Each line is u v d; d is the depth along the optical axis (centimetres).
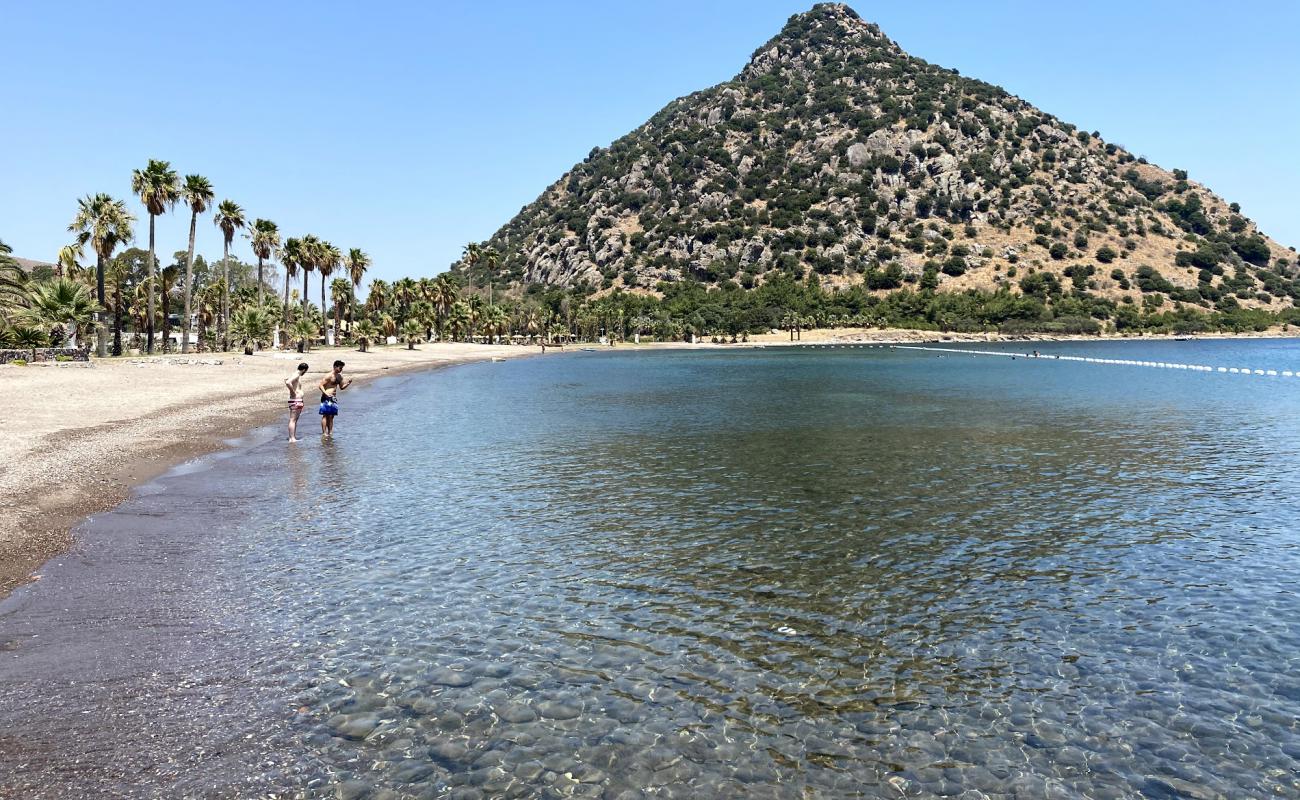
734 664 1003
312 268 10356
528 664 995
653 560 1439
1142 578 1344
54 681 910
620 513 1811
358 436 3091
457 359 10506
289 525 1653
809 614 1174
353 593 1239
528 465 2447
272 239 9650
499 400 4812
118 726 817
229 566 1359
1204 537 1602
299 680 935
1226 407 4334
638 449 2797
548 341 18038
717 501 1945
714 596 1252
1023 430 3341
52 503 1738
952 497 1997
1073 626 1132
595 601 1222
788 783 747
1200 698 920
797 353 14775
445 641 1060
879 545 1545
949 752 805
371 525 1669
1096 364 10075
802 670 988
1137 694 929
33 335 6047
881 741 825
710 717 871
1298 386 5997
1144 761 789
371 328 12056
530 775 753
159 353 7950
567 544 1540
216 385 4738
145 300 9544
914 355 13425
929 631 1114
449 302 15500
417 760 774
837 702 907
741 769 769
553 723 852
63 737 791
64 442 2492
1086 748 813
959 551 1505
